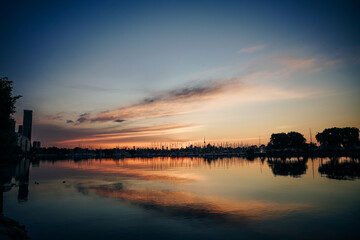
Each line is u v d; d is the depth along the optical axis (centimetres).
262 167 8306
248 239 1825
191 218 2358
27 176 6109
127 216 2448
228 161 13412
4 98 2803
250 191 3681
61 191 3881
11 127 2948
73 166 10275
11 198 3353
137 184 4609
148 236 1903
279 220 2256
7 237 1647
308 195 3309
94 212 2608
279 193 3484
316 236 1864
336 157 14662
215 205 2853
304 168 7400
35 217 2438
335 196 3225
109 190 3947
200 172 6950
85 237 1891
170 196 3409
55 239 1850
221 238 1852
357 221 2192
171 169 8262
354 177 5091
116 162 14162
